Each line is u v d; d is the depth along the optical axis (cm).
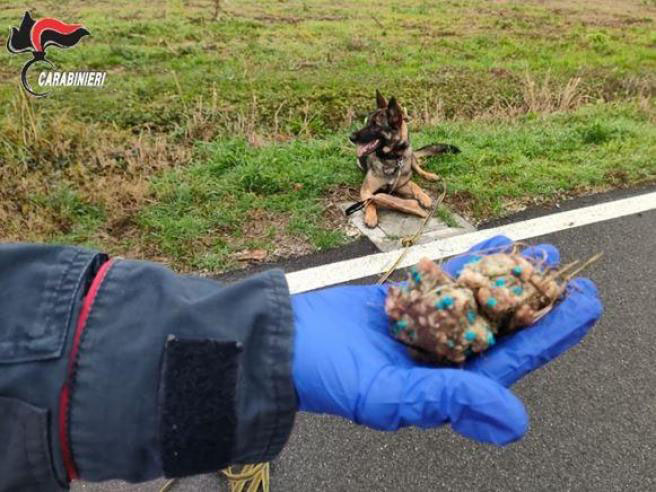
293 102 635
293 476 242
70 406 115
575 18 1166
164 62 734
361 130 434
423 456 250
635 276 364
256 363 128
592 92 738
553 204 445
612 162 502
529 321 165
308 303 171
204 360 117
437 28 1009
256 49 802
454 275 188
